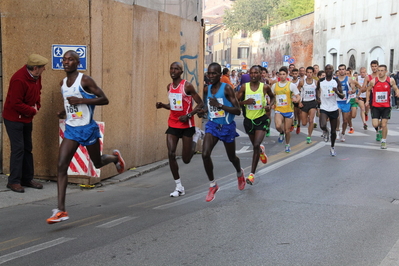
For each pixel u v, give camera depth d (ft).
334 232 17.89
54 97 26.63
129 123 30.60
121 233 17.89
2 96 27.73
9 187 24.93
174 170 24.44
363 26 124.36
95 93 19.02
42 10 26.27
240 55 273.95
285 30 188.03
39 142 27.20
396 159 34.53
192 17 39.52
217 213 20.68
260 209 21.29
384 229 18.29
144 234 17.75
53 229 18.62
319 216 20.08
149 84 32.73
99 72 26.86
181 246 16.39
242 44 272.92
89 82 18.99
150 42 32.40
